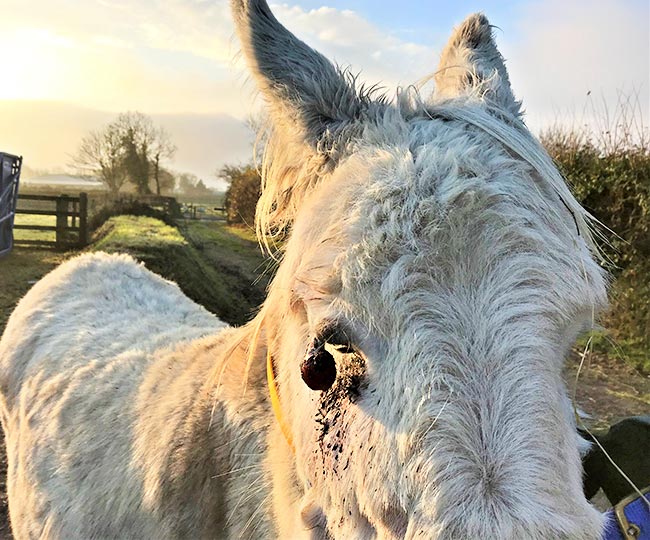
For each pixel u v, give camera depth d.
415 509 0.84
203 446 1.53
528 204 0.96
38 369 2.28
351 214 0.95
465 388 0.85
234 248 11.54
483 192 0.94
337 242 0.94
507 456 0.82
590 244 1.07
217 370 1.62
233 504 1.44
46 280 2.88
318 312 0.95
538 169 1.03
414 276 0.88
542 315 0.89
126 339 2.20
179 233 11.22
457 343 0.86
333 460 0.99
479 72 1.37
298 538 1.22
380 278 0.89
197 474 1.52
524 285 0.89
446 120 1.15
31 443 2.08
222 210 18.05
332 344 0.94
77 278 2.75
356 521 0.98
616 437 1.75
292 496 1.31
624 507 1.29
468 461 0.82
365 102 1.21
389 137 1.08
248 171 14.58
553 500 0.81
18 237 12.07
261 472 1.41
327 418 1.01
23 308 2.75
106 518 1.69
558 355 0.94
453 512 0.80
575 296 0.92
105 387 1.96
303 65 1.17
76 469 1.84
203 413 1.58
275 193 1.32
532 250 0.92
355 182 0.99
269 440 1.42
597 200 6.96
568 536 0.80
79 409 1.97
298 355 1.12
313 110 1.16
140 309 2.50
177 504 1.53
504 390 0.84
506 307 0.88
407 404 0.85
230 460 1.48
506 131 1.08
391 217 0.92
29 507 2.00
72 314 2.48
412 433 0.84
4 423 2.60
